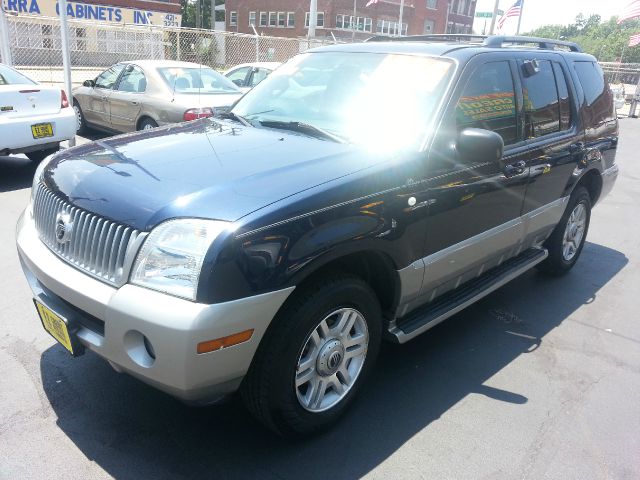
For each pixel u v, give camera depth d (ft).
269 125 11.35
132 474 8.09
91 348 7.96
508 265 13.78
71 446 8.56
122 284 7.45
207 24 234.79
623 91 72.13
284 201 7.72
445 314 11.08
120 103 29.84
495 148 9.64
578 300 15.19
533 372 11.46
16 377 10.14
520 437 9.43
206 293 6.98
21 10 105.19
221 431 9.11
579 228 16.76
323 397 9.04
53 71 63.21
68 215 8.45
